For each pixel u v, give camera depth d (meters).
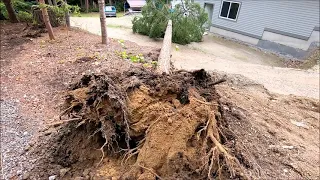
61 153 2.71
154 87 2.53
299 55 10.75
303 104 5.32
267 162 2.93
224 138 2.57
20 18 9.59
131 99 2.41
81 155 2.60
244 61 9.95
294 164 3.00
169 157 2.19
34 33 7.39
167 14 11.25
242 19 13.02
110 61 5.37
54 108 3.80
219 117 2.65
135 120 2.36
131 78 2.59
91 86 2.42
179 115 2.31
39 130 3.26
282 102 5.27
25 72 4.86
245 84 6.01
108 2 24.56
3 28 8.08
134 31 12.09
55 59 5.47
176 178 2.15
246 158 2.70
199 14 11.89
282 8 11.13
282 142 3.48
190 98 2.46
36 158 2.74
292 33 11.15
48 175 2.47
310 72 8.24
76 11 7.84
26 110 3.74
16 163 2.69
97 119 2.41
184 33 11.10
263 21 12.08
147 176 2.15
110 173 2.38
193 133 2.31
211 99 2.76
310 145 3.65
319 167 3.06
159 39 11.43
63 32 7.74
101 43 6.88
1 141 3.07
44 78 4.66
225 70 7.66
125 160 2.40
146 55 6.27
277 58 10.86
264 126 3.81
